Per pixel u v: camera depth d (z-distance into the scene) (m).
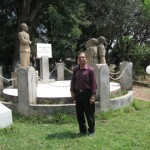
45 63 13.91
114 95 10.55
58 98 9.34
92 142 6.63
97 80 9.33
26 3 18.50
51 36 19.84
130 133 7.32
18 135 7.24
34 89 9.25
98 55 12.07
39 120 8.73
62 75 15.28
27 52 12.27
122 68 11.99
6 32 20.11
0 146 6.43
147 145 6.41
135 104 10.58
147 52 21.27
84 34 22.27
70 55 19.52
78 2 19.02
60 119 8.62
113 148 6.23
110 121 8.59
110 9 20.28
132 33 21.83
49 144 6.54
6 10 20.72
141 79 20.03
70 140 6.80
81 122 7.31
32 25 19.19
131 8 20.25
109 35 21.23
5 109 7.75
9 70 21.23
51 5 18.16
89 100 7.12
